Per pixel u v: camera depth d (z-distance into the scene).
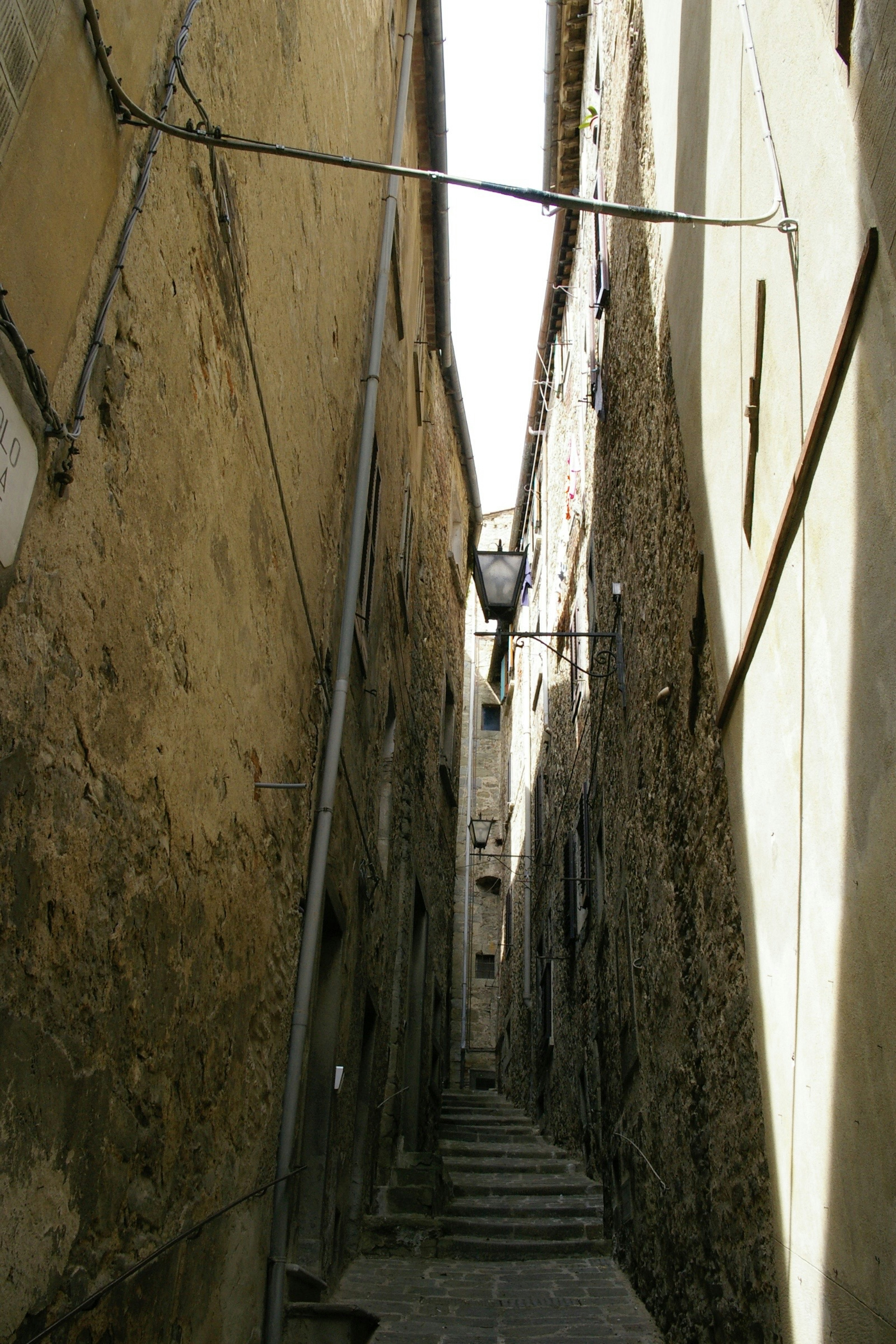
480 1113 14.95
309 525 4.88
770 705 3.59
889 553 2.44
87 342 2.23
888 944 2.46
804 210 3.16
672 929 5.39
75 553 2.17
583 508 11.04
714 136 4.64
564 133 12.02
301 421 4.65
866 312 2.58
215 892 3.31
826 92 2.93
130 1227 2.62
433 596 12.22
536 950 15.18
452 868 13.88
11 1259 1.96
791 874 3.31
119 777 2.45
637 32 7.41
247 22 3.58
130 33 2.50
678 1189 5.12
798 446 3.22
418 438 10.80
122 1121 2.54
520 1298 6.12
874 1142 2.56
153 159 2.60
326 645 5.30
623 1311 5.90
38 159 2.00
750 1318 3.76
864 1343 2.60
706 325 4.77
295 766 4.62
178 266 2.84
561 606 13.52
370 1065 7.40
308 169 4.73
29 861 1.99
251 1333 3.94
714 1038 4.43
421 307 11.51
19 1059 1.97
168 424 2.75
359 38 6.31
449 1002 13.83
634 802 6.79
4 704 1.87
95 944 2.33
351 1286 6.15
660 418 6.07
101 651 2.32
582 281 11.45
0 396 1.82
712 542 4.57
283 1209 4.24
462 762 24.66
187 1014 3.05
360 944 6.79
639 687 6.69
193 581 3.01
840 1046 2.82
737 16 4.16
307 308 4.75
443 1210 7.94
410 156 10.02
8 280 1.89
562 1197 8.46
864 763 2.62
